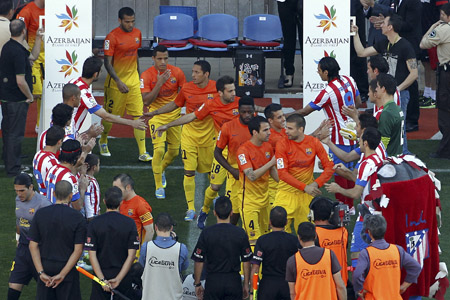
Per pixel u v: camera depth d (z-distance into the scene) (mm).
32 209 31531
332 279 27062
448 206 42812
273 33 67500
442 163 49812
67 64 48562
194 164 41219
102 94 65312
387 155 36000
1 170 48562
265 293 29250
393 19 46094
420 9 58344
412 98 55844
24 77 45438
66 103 37281
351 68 62125
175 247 29125
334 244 29312
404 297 29781
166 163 44688
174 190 45875
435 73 62500
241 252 29781
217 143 37031
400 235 29328
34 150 52188
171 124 39969
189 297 31250
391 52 46469
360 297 28828
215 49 65312
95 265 29219
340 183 39906
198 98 41406
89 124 49500
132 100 49938
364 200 30406
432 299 33844
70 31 48344
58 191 29766
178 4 76562
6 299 32938
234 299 29797
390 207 29172
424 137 55312
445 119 50156
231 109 39469
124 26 48562
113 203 29453
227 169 36438
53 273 29469
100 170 48406
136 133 49750
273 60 78000
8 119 46625
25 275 31500
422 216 29656
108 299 29953
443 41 49125
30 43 52000
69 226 29312
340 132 39438
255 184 34875
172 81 44719
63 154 32375
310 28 47750
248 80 63594
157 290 29078
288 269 27219
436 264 30688
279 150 33875
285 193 34375
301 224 27234
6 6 48094
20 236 31672
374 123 34438
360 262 27625
